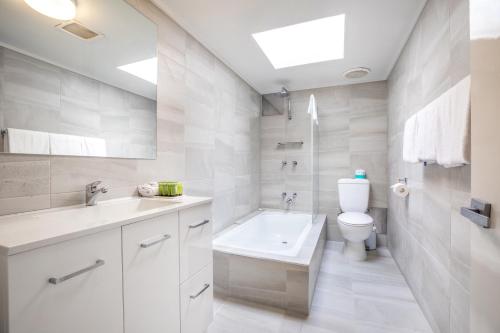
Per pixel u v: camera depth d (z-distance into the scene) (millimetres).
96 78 1226
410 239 1979
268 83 3113
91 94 1203
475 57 714
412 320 1593
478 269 709
